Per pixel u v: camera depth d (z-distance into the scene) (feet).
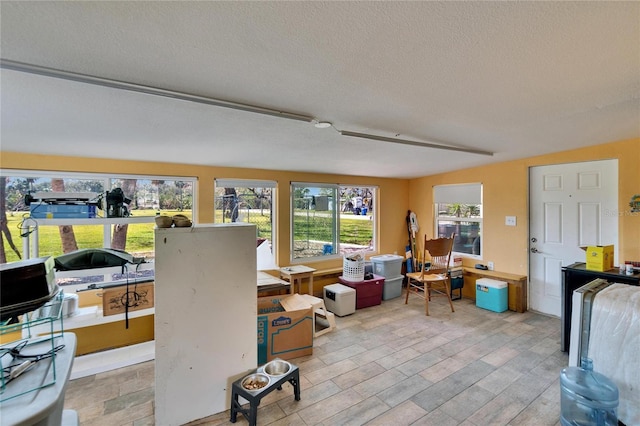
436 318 13.01
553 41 4.52
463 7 3.72
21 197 9.69
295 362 9.46
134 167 11.13
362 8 3.68
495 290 13.64
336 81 5.72
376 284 14.71
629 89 6.32
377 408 7.30
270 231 14.71
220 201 13.28
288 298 11.69
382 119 8.02
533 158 13.56
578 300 7.09
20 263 4.69
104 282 10.46
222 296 7.23
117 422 6.94
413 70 5.36
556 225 13.08
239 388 6.82
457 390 7.98
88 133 7.97
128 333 10.48
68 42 4.17
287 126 8.29
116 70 4.98
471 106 7.20
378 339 11.02
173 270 6.72
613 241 11.44
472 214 16.19
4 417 3.34
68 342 4.94
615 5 3.73
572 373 6.63
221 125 7.92
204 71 5.16
